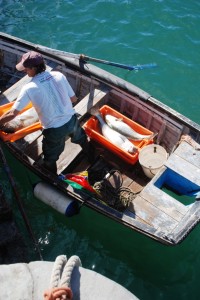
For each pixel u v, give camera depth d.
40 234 6.25
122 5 10.08
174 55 9.16
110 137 6.41
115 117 6.64
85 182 5.74
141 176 6.40
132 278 5.96
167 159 5.90
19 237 5.72
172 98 8.48
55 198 5.93
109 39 9.45
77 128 5.69
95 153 6.60
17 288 2.89
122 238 6.36
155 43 9.38
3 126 5.93
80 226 6.46
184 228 5.16
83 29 9.66
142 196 5.62
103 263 6.08
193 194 5.81
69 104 5.30
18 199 5.91
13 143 6.14
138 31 9.58
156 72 8.87
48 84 5.00
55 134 5.31
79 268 2.99
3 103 6.59
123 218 5.37
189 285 5.89
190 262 6.13
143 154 6.13
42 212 6.46
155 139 6.77
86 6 10.12
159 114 6.45
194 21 9.73
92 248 6.23
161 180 5.88
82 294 2.89
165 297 5.77
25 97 4.92
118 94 6.83
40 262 3.06
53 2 10.27
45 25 9.77
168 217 5.43
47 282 2.93
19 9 10.15
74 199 5.88
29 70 4.91
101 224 6.43
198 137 6.14
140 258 6.18
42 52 7.07
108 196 5.89
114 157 6.60
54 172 6.05
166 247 6.27
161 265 6.12
